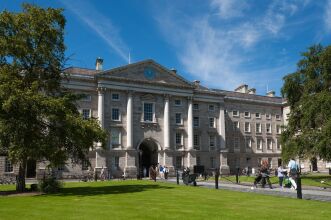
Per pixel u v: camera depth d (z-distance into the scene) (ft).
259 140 270.87
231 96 263.49
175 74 220.64
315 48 158.61
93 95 197.57
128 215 48.21
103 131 98.63
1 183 150.00
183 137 221.25
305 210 52.06
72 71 202.80
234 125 260.01
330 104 132.16
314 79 152.25
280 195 75.61
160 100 215.92
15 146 85.51
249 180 133.90
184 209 53.67
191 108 224.53
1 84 84.33
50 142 87.86
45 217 47.98
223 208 54.54
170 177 195.42
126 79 203.31
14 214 51.03
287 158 150.51
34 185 95.66
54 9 96.17
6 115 85.10
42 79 96.94
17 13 93.20
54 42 97.19
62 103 88.79
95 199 69.51
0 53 89.30
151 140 210.38
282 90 165.58
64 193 84.94
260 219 44.42
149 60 212.84
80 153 98.43
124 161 198.59
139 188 98.17
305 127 145.38
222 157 234.99
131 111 203.21
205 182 127.54
